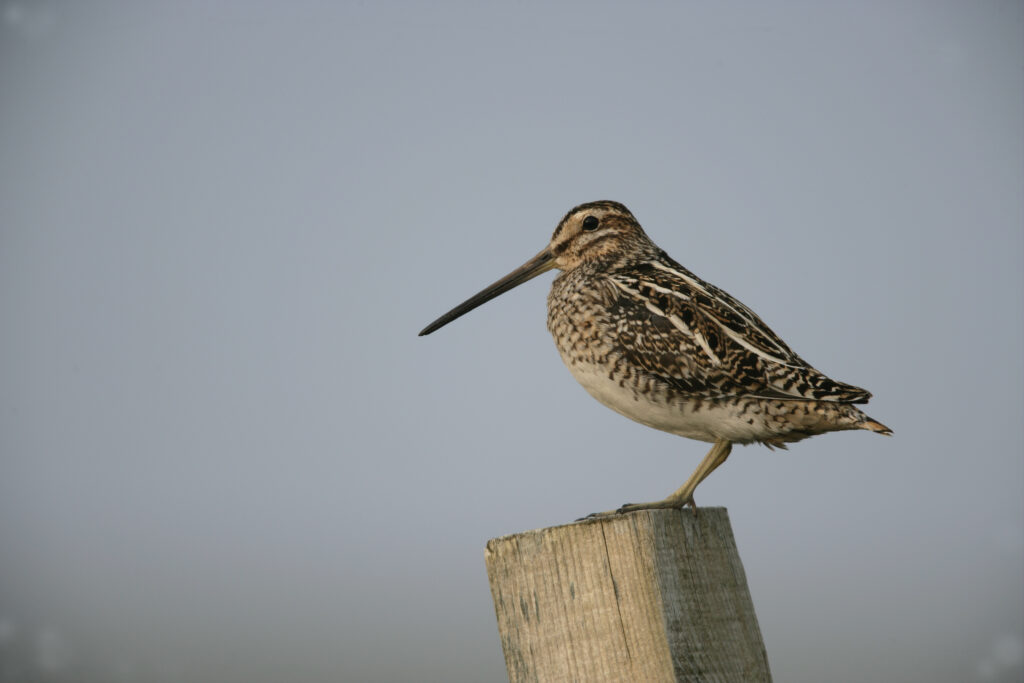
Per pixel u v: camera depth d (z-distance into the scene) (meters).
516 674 7.80
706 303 11.02
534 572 7.75
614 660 7.42
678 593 7.42
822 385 10.20
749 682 7.57
